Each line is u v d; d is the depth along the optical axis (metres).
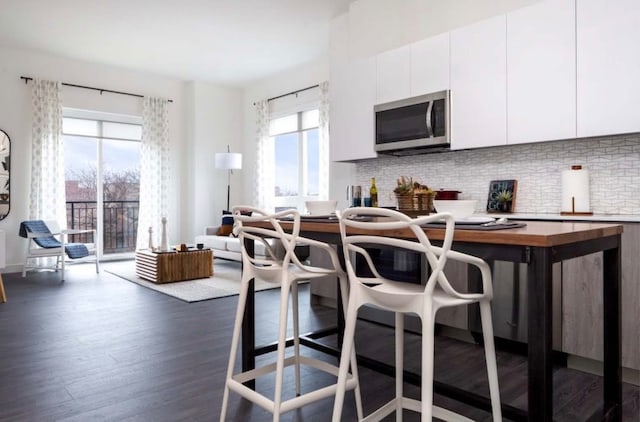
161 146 7.24
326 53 6.21
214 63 6.62
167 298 4.36
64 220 6.26
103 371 2.46
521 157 3.29
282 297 1.73
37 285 5.02
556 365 2.63
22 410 1.99
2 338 3.05
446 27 3.66
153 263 5.11
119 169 7.19
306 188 6.89
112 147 7.09
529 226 1.62
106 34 5.43
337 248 2.49
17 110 5.98
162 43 5.75
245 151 8.00
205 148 7.61
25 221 5.55
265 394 2.19
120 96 6.89
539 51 2.86
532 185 3.23
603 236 1.57
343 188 4.58
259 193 7.39
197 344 2.95
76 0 4.50
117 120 7.08
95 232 5.82
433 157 3.84
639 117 2.47
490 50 3.10
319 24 5.14
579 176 2.89
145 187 7.08
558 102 2.78
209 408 2.04
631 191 2.78
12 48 5.91
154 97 7.18
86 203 6.91
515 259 1.31
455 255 1.33
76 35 5.46
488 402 1.60
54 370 2.47
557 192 3.11
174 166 7.52
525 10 2.93
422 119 3.43
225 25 5.16
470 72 3.20
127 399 2.12
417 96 3.48
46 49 5.97
